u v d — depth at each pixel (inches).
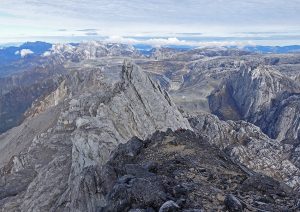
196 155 1800.0
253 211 1234.0
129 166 1595.7
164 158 1814.7
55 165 3294.8
